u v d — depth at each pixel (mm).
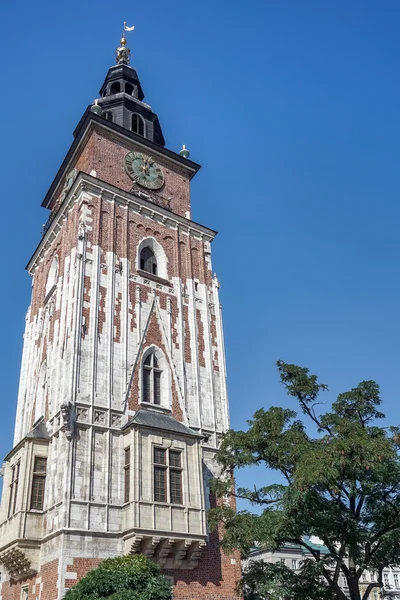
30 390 40875
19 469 32531
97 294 36375
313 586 26859
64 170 48469
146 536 28688
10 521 31344
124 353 35531
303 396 30469
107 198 41094
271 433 28031
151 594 22359
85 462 30266
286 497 24766
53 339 37625
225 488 29375
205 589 30781
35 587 29109
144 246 42000
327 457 24156
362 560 27422
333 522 25453
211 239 46875
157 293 40000
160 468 31531
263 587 26438
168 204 46062
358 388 29719
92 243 38281
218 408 38938
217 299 44062
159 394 36406
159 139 52406
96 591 22125
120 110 49719
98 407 32250
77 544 27766
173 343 38781
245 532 25719
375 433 27047
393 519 26438
